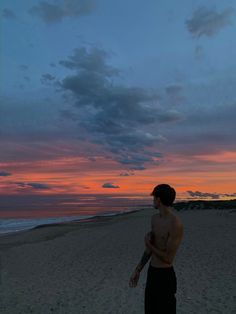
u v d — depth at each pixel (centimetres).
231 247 1242
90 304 670
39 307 667
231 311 596
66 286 825
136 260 1113
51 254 1340
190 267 955
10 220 4144
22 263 1181
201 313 594
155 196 404
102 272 963
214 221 2280
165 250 395
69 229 2448
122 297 707
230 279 806
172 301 393
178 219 396
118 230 2102
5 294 775
